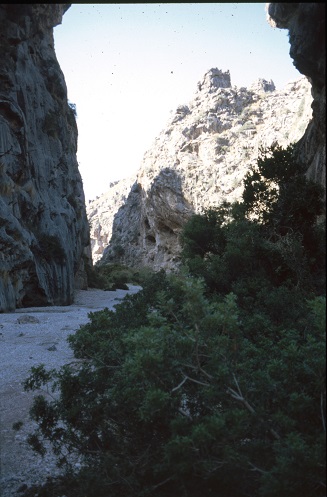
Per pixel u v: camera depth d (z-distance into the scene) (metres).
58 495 5.15
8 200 26.78
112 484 4.92
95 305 33.12
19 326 17.25
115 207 148.00
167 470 4.55
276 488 3.71
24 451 6.40
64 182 36.78
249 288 11.88
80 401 5.29
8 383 9.66
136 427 4.89
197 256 13.84
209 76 100.75
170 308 4.71
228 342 4.42
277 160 14.91
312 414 4.12
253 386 4.52
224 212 17.72
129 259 96.44
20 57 31.48
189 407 4.75
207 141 82.81
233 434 3.96
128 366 4.31
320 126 14.02
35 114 33.12
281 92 90.88
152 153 94.62
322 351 4.18
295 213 13.86
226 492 4.55
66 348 13.12
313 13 5.09
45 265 30.41
